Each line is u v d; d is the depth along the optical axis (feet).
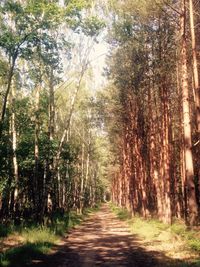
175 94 94.43
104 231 81.87
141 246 54.70
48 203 87.92
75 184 172.04
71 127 163.43
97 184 292.61
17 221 82.58
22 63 76.64
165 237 59.16
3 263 37.70
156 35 80.18
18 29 57.47
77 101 121.19
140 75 95.61
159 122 96.94
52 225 77.51
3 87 82.38
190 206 57.16
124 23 76.64
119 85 107.34
